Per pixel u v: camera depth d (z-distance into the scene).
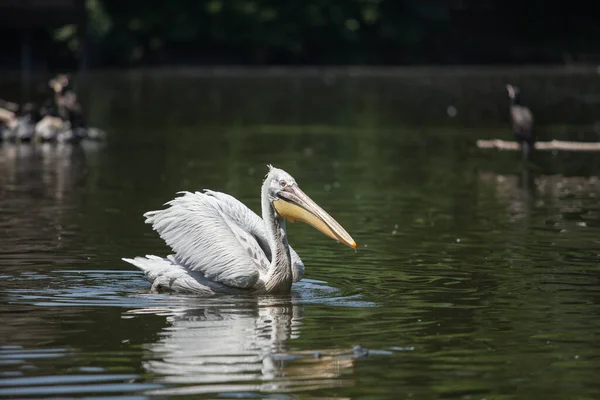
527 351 8.46
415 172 21.25
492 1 74.69
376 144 27.09
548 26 74.50
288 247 10.59
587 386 7.59
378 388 7.51
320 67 69.50
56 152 25.02
